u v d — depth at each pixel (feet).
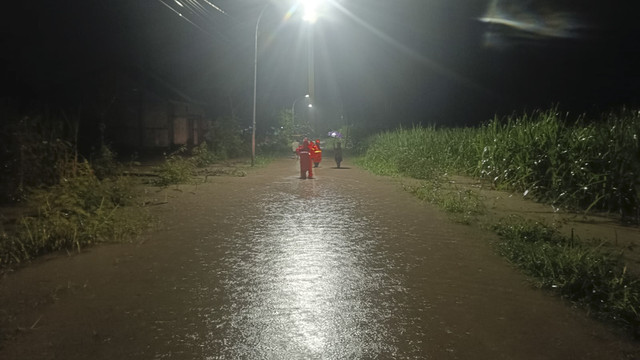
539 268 18.71
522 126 45.93
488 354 11.86
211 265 19.89
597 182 31.86
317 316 14.33
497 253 21.89
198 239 24.82
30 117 41.04
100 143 79.05
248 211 34.12
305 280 17.84
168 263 20.16
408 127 111.75
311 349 12.14
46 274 18.53
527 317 14.26
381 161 78.02
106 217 26.17
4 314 14.46
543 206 35.37
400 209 35.12
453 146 62.75
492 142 50.62
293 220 30.50
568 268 17.67
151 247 23.02
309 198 41.34
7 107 45.29
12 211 31.58
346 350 12.09
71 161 41.45
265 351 12.01
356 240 24.66
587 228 27.37
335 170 75.61
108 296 16.06
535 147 41.04
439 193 42.09
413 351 12.03
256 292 16.49
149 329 13.35
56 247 22.41
